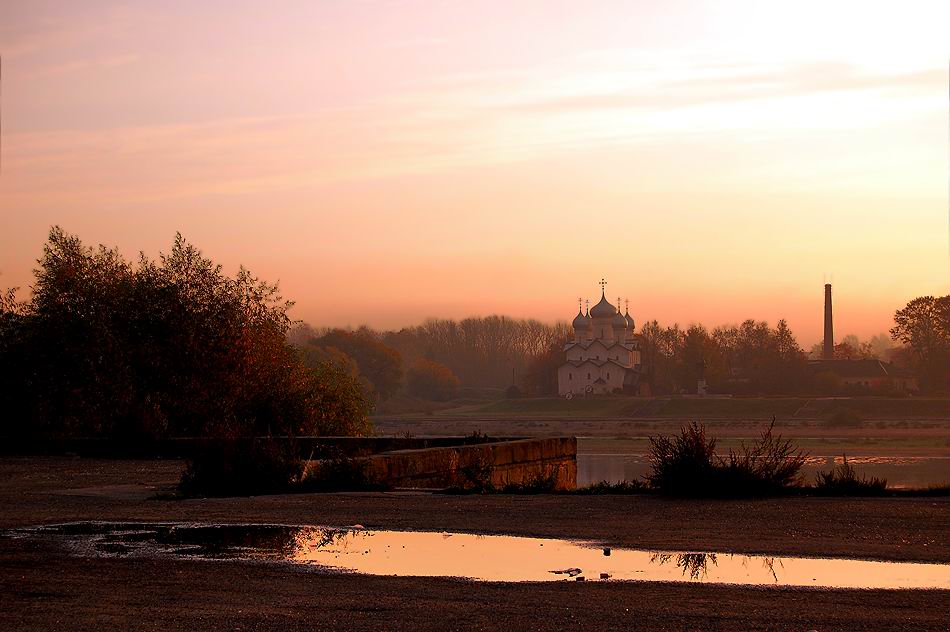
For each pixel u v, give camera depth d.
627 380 192.88
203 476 16.36
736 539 10.74
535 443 21.91
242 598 8.17
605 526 11.84
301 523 12.41
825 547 10.19
